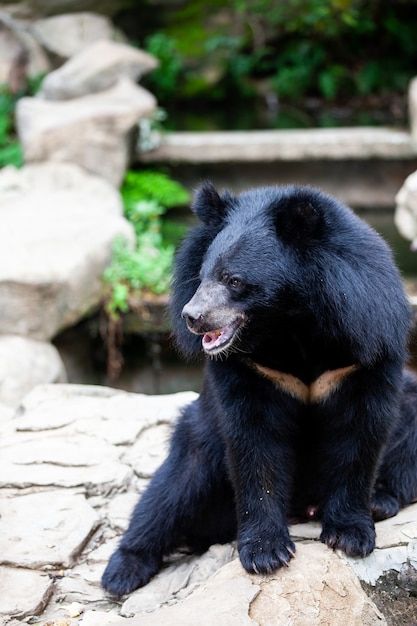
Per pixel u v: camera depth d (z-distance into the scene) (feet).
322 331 25.57
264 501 27.07
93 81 81.82
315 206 25.54
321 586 25.48
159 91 100.53
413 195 57.47
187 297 27.45
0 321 51.47
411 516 28.86
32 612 27.45
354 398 26.61
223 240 26.03
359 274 25.07
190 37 104.22
